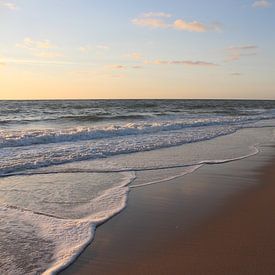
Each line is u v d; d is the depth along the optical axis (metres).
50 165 9.97
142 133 18.77
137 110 51.47
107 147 13.29
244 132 20.64
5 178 8.39
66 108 56.88
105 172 9.28
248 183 8.38
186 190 7.68
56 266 4.13
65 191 7.39
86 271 4.06
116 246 4.75
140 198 7.02
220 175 9.17
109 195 7.15
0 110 47.06
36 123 26.72
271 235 5.15
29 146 13.18
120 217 5.90
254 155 12.38
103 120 30.11
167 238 5.03
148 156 11.82
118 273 4.01
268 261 4.29
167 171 9.56
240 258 4.37
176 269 4.09
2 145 12.93
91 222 5.55
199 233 5.22
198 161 11.05
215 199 7.02
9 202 6.59
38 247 4.65
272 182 8.52
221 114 42.06
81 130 17.16
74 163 10.35
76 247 4.64
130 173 9.24
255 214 6.12
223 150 13.44
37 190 7.44
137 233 5.21
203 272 4.01
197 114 40.84
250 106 81.31
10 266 4.14
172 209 6.37
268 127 24.36
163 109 55.53
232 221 5.76
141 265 4.20
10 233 5.09
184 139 16.27
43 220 5.64
